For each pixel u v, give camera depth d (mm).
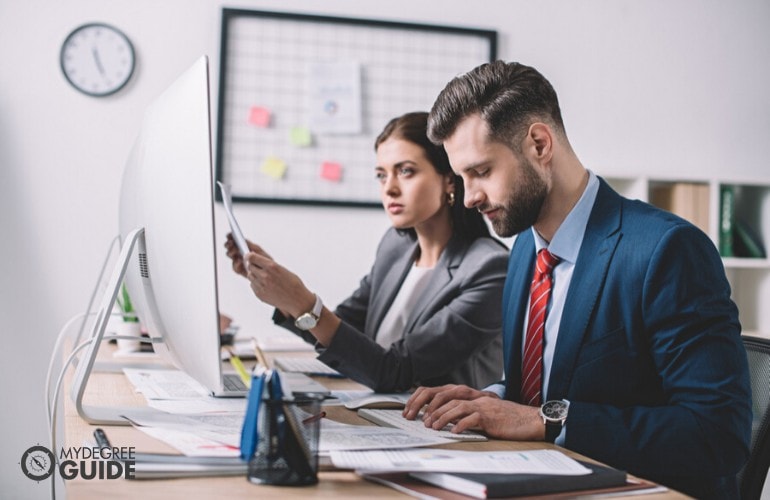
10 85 3152
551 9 3609
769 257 3611
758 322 3619
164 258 1310
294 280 1595
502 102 1324
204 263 1177
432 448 1092
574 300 1363
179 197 1233
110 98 3230
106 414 1275
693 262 1266
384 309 2037
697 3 3762
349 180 3426
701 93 3768
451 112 1360
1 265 3143
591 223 1396
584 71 3641
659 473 1173
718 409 1173
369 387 1696
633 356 1312
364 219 3441
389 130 1942
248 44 3344
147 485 901
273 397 926
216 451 1017
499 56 3559
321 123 3404
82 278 3205
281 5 3369
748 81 3824
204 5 3309
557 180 1396
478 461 987
